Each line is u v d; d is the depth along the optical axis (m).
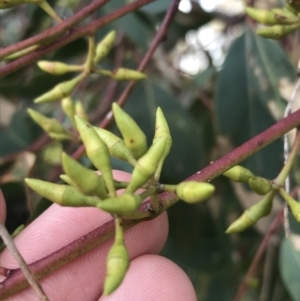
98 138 0.11
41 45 0.16
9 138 0.28
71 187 0.11
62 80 0.26
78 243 0.13
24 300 0.17
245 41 0.24
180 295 0.20
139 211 0.12
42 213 0.20
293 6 0.15
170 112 0.26
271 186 0.13
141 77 0.19
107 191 0.11
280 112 0.23
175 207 0.27
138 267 0.20
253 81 0.24
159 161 0.11
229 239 0.28
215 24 0.35
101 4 0.16
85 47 0.27
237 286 0.31
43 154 0.25
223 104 0.24
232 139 0.24
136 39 0.25
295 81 0.23
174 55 0.36
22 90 0.27
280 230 0.25
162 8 0.25
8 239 0.12
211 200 0.28
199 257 0.28
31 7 0.28
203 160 0.25
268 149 0.23
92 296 0.19
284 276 0.19
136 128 0.11
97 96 0.31
